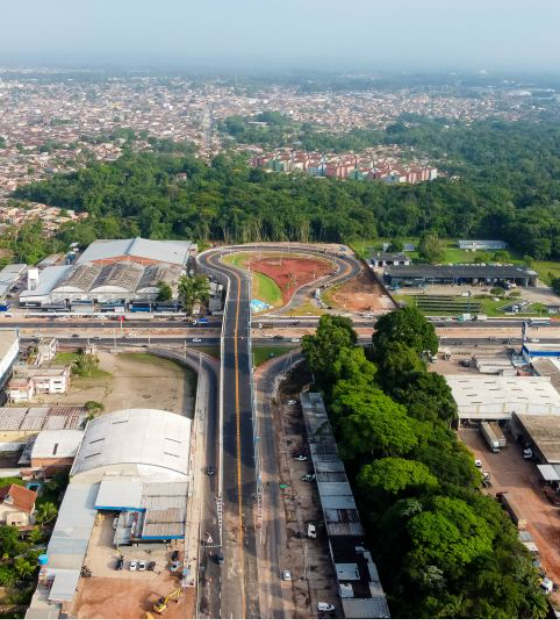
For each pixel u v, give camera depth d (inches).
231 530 6274.6
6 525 6151.6
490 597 4803.2
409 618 4832.7
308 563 5905.5
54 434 7234.3
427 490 5841.5
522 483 7066.9
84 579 5625.0
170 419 7470.5
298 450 7578.7
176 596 5457.7
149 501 6353.3
